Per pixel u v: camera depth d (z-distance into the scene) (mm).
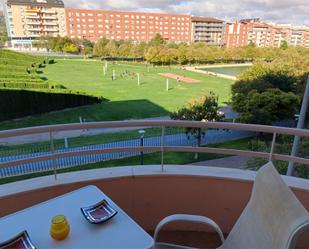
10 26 67250
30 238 1124
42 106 19625
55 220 1133
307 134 1730
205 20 73750
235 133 13031
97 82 34531
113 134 13117
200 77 40156
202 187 2000
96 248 1077
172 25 71875
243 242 1244
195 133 12102
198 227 2098
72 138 12438
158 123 1906
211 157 10844
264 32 55750
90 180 1920
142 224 2082
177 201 2049
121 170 2043
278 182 1108
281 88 17094
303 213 947
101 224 1201
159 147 2055
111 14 68625
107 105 22938
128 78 38281
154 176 1990
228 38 69312
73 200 1388
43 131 1775
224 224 2041
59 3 70562
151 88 31328
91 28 69125
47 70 42594
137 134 12961
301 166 5801
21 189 1796
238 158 10711
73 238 1123
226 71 45156
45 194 1846
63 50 64188
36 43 65125
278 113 15469
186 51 51812
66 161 9039
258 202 1211
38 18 68312
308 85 5609
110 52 58125
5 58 38719
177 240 2023
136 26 70000
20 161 1825
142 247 1090
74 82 33781
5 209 1761
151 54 51312
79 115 19938
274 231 1044
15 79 24859
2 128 16375
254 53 43906
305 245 1823
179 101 24828
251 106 15438
